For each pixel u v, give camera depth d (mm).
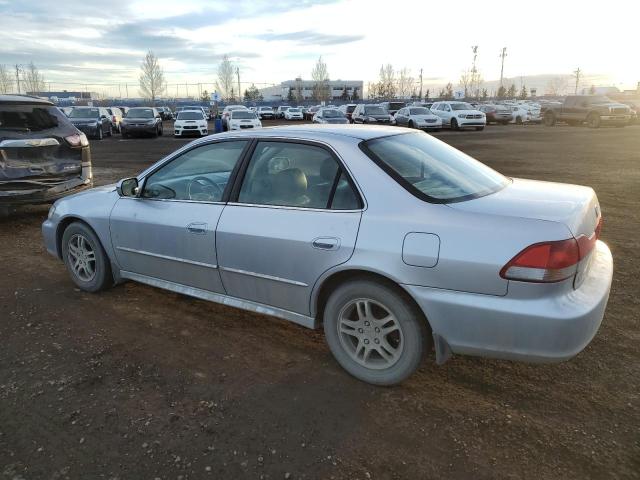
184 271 3918
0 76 89375
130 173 12609
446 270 2740
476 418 2855
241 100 100625
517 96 105375
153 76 87625
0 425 2816
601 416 2855
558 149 17422
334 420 2852
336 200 3164
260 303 3572
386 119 30344
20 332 3922
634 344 3656
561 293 2635
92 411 2936
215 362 3490
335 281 3213
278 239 3291
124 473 2461
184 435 2730
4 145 6855
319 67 102000
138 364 3457
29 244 6480
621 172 11875
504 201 3008
